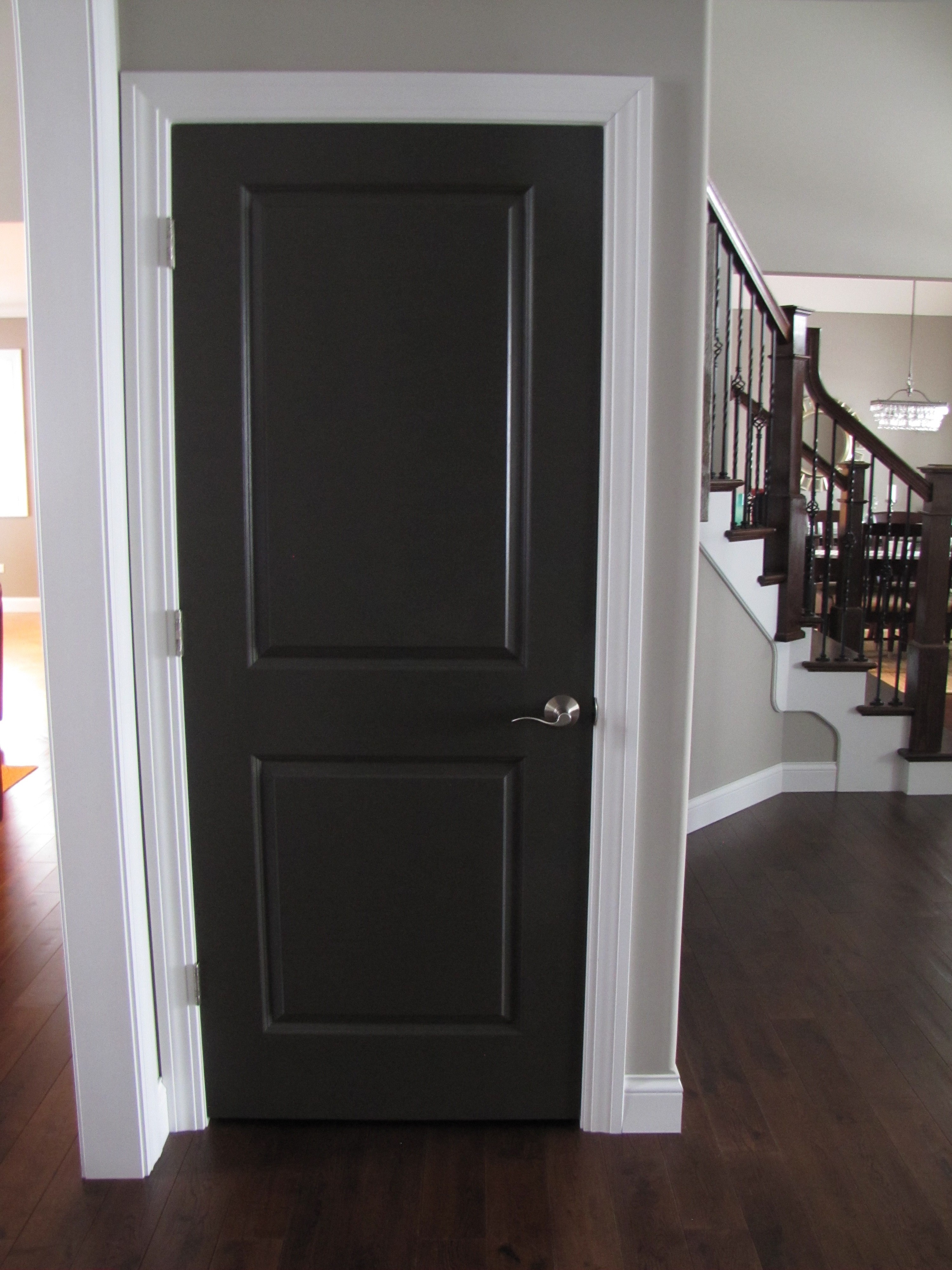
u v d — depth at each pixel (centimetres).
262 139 169
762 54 490
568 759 185
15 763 446
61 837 174
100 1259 164
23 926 283
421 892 189
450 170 170
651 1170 185
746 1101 206
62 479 165
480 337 174
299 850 188
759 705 386
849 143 497
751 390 362
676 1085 195
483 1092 196
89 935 176
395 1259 164
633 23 165
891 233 505
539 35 165
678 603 180
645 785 185
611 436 173
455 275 173
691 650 181
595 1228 171
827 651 430
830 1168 186
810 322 880
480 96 166
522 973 192
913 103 495
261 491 178
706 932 282
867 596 448
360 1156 189
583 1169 186
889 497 411
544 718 183
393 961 192
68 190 158
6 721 518
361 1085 196
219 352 173
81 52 155
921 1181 183
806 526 387
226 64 166
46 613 168
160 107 166
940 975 259
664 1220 173
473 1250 166
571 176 170
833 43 489
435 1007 194
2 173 400
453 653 183
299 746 184
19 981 252
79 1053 179
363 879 189
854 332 882
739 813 381
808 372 404
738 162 498
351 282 173
